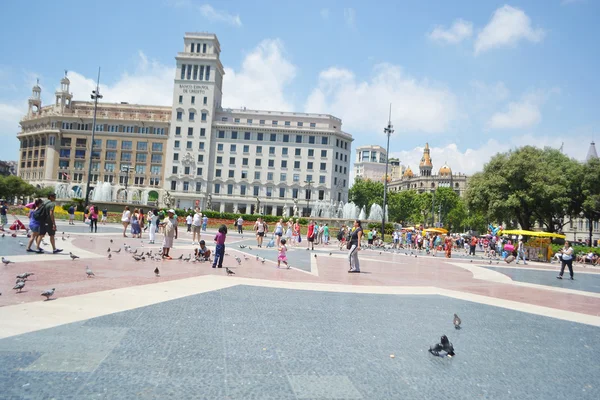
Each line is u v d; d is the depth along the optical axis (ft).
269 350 18.43
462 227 407.64
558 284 56.95
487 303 35.53
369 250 110.32
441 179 543.80
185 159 314.76
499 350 21.07
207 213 185.37
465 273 62.69
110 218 151.33
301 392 14.10
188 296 29.45
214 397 13.25
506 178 166.20
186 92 318.24
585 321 30.19
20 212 155.02
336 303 30.81
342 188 328.29
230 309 26.21
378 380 15.71
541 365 18.99
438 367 17.72
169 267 44.39
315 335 21.42
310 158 318.24
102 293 28.14
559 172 169.48
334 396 13.97
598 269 104.42
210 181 318.65
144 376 14.64
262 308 27.17
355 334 22.16
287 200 316.19
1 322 19.97
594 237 282.97
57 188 310.24
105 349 17.15
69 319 21.25
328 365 17.02
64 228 95.45
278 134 319.88
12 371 14.37
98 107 346.74
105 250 56.34
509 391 15.52
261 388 14.23
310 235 94.53
